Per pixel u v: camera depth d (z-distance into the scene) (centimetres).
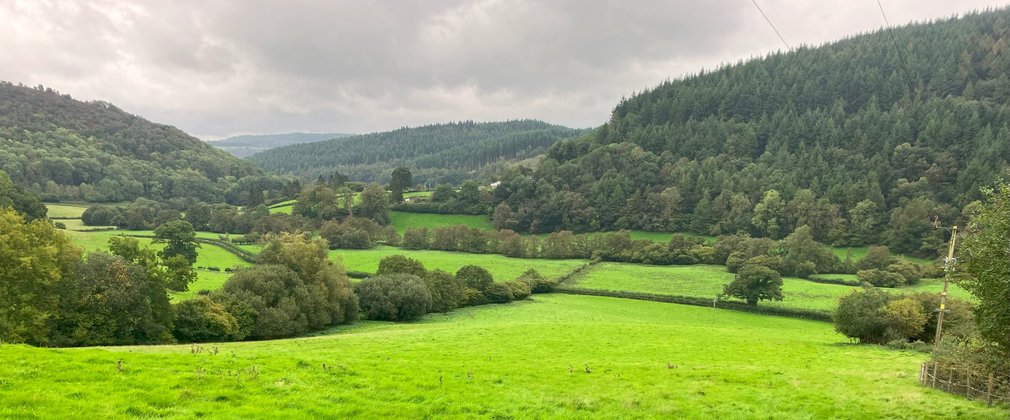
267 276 6169
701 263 12988
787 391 2525
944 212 12225
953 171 14100
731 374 2955
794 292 9456
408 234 14838
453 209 18438
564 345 4356
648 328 5744
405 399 1938
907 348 4878
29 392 1500
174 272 6347
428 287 8300
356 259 12300
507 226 16712
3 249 4038
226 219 15588
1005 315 1934
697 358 3847
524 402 2056
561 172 19588
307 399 1752
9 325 3909
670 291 9969
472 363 3027
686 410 2102
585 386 2508
